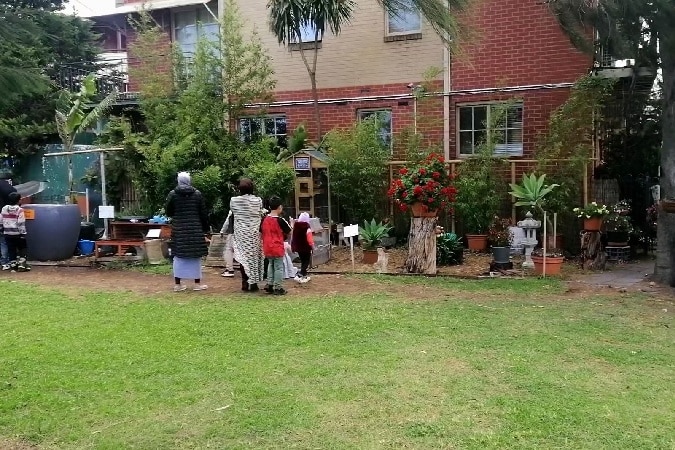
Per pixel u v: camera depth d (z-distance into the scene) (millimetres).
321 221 13164
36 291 9266
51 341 6441
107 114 16438
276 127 15891
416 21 14125
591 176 12102
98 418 4480
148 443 4066
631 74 11547
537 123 13047
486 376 5250
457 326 6879
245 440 4086
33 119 17891
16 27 12008
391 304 8055
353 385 5047
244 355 5895
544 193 10406
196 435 4172
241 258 9031
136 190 14773
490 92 13367
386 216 13438
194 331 6766
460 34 10914
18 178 18078
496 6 13195
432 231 10391
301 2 12781
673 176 9477
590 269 10766
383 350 5996
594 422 4293
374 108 14672
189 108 13609
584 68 12539
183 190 9148
